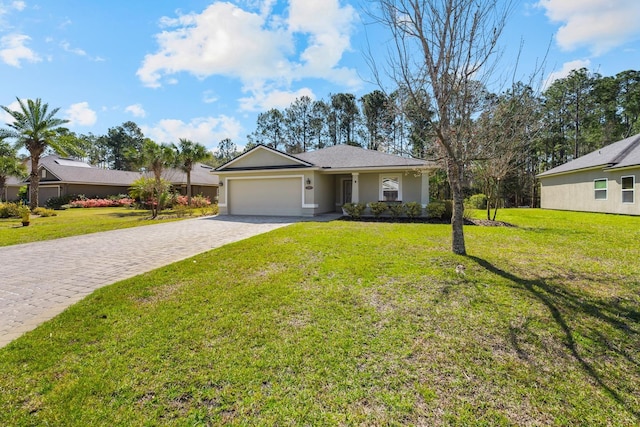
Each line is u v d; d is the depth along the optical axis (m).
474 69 5.47
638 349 2.92
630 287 4.43
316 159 16.97
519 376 2.55
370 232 9.36
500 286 4.49
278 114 42.78
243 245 7.54
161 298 4.23
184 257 6.71
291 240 8.04
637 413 2.14
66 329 3.36
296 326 3.39
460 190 6.33
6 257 6.89
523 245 7.28
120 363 2.73
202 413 2.16
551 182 21.67
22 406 2.22
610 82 29.75
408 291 4.35
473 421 2.09
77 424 2.06
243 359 2.79
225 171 16.08
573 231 9.47
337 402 2.27
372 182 15.82
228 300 4.10
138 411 2.18
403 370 2.63
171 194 25.00
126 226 12.49
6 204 18.00
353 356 2.83
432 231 9.59
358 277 4.94
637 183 14.21
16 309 3.98
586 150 30.94
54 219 16.27
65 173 28.61
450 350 2.93
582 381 2.49
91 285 4.92
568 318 3.51
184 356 2.84
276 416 2.14
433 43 5.51
